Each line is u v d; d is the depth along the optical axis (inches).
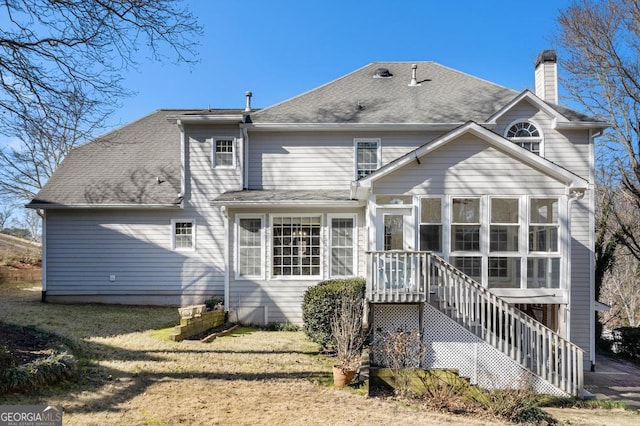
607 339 642.2
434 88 608.4
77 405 230.5
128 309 535.2
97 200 570.9
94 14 360.2
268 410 247.9
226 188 561.9
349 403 274.5
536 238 413.1
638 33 696.4
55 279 575.8
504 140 406.0
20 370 235.9
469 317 368.2
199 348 367.9
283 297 494.6
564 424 285.4
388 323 384.5
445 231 412.5
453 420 267.6
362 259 499.5
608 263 706.2
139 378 283.7
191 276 572.4
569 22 764.6
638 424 296.7
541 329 362.0
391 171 414.3
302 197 493.7
